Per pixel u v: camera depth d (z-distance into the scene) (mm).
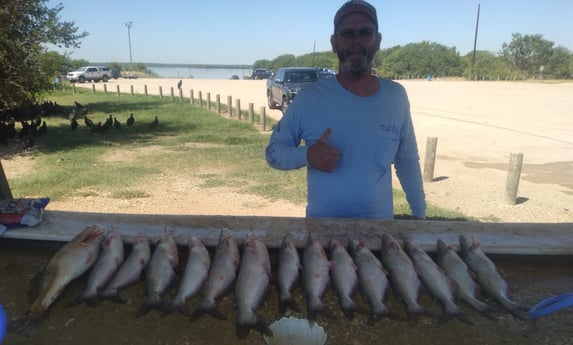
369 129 2686
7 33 14047
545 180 8812
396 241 2633
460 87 40969
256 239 2598
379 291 2352
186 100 27172
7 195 3482
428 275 2420
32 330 2131
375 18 2637
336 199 2844
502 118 18062
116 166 9734
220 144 12742
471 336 2148
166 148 12039
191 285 2359
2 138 12133
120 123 16578
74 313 2303
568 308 2350
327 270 2457
